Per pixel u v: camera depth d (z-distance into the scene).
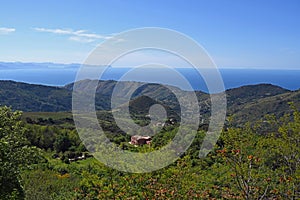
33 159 13.84
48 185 18.34
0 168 10.05
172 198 9.16
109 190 9.20
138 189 9.22
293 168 10.77
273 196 10.32
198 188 10.24
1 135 13.02
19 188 10.76
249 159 10.34
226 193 10.68
